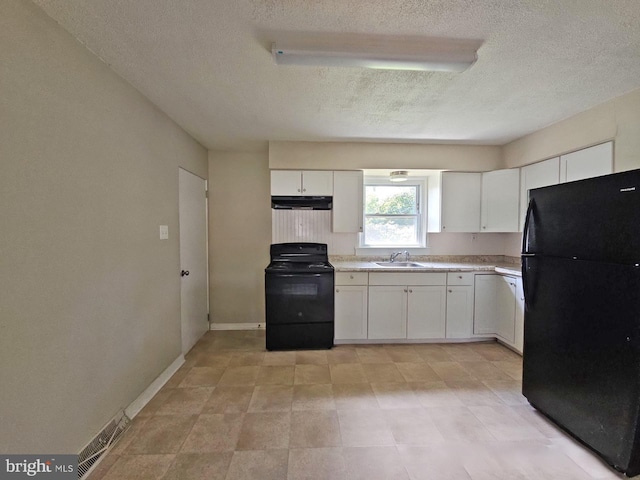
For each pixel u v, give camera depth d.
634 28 1.47
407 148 3.51
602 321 1.65
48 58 1.38
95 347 1.71
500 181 3.50
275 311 3.21
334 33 1.53
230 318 3.92
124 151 2.00
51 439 1.40
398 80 2.02
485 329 3.41
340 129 3.02
